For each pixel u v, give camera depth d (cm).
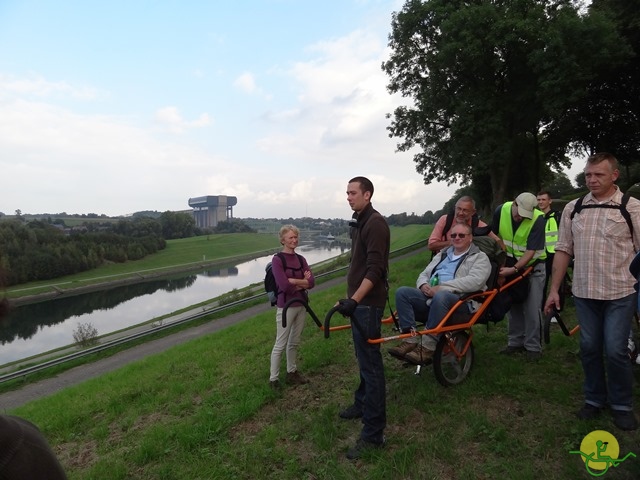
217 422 411
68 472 388
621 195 331
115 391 617
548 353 488
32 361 1917
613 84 2906
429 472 301
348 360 543
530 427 340
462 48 2211
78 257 7475
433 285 438
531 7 2258
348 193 344
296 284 472
